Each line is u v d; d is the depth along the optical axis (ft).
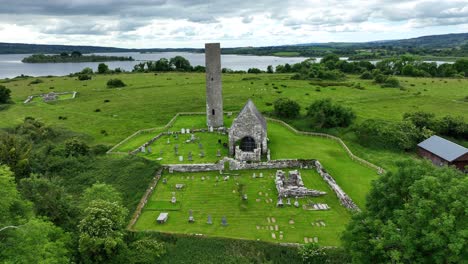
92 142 272.10
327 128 286.05
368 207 112.37
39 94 443.32
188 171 207.00
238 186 187.62
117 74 643.04
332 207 165.17
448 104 370.32
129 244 135.74
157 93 440.45
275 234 144.56
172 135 273.33
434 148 232.32
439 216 86.02
